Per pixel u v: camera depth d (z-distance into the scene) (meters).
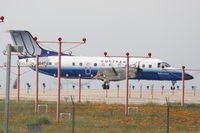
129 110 122.12
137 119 107.56
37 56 116.38
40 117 101.62
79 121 100.69
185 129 95.12
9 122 95.38
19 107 119.44
